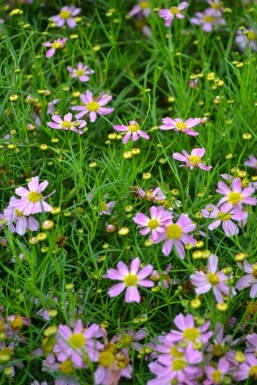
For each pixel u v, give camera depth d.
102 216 0.57
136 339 0.51
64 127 0.59
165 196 0.56
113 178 0.57
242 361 0.48
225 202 0.54
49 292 0.53
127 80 0.71
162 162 0.59
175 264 0.54
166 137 0.64
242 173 0.55
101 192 0.56
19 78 0.63
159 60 0.68
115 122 0.66
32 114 0.63
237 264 0.53
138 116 0.66
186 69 0.69
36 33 0.70
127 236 0.53
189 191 0.61
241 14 0.75
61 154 0.59
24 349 0.51
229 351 0.49
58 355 0.48
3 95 0.67
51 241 0.50
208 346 0.49
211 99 0.65
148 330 0.51
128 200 0.56
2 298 0.52
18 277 0.52
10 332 0.51
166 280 0.53
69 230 0.57
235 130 0.62
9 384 0.50
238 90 0.65
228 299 0.49
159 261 0.55
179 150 0.62
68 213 0.54
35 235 0.57
